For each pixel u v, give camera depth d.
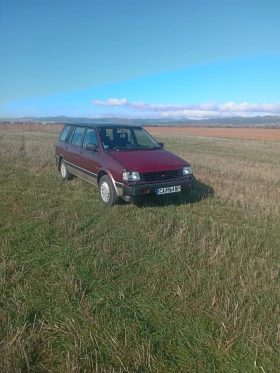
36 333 2.61
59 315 2.88
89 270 3.72
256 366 2.34
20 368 2.23
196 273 3.67
